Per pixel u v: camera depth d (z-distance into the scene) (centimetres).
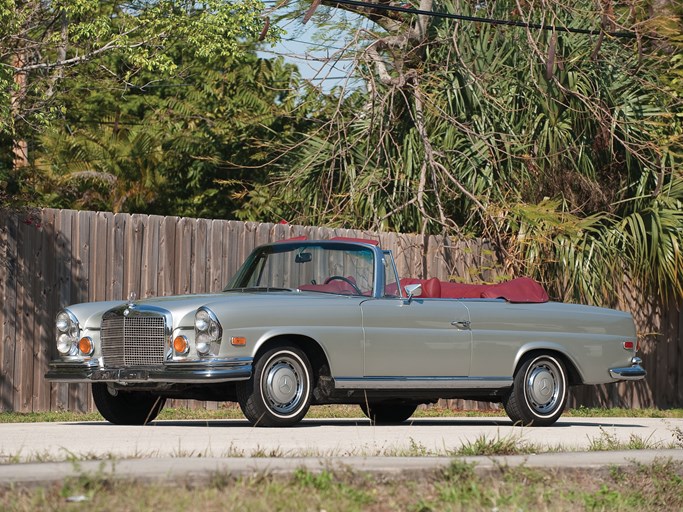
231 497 1495
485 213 4538
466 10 5166
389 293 2781
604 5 4872
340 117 5291
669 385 4938
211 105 6028
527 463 1900
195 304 2561
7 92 4334
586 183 4841
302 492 1582
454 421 3375
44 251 3525
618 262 4712
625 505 1766
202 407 3841
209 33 4806
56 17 4869
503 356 2914
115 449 2055
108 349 2662
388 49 5159
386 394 2766
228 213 5950
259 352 2561
